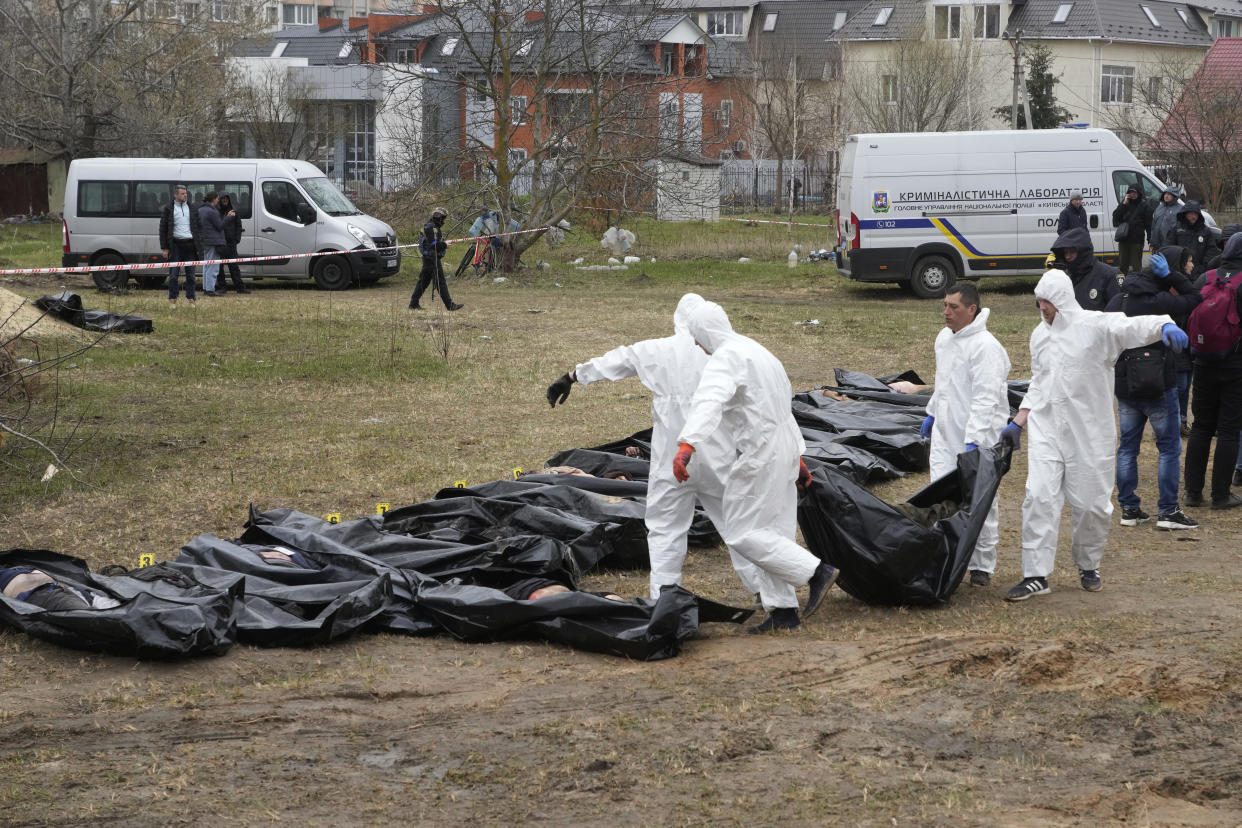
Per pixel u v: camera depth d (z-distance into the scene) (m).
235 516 8.52
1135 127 47.41
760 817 4.05
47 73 40.00
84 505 8.82
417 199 27.39
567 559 6.84
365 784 4.34
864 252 22.30
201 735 4.79
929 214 22.02
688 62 29.30
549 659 5.72
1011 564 7.43
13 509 8.71
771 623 6.12
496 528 7.46
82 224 23.61
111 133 41.47
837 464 9.47
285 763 4.52
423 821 4.05
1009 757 4.52
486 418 11.95
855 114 49.47
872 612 6.41
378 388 13.52
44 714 4.99
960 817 4.03
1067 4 54.75
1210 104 37.62
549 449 10.55
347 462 10.05
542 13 26.48
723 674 5.41
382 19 49.38
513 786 4.32
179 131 40.12
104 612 5.67
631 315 19.94
